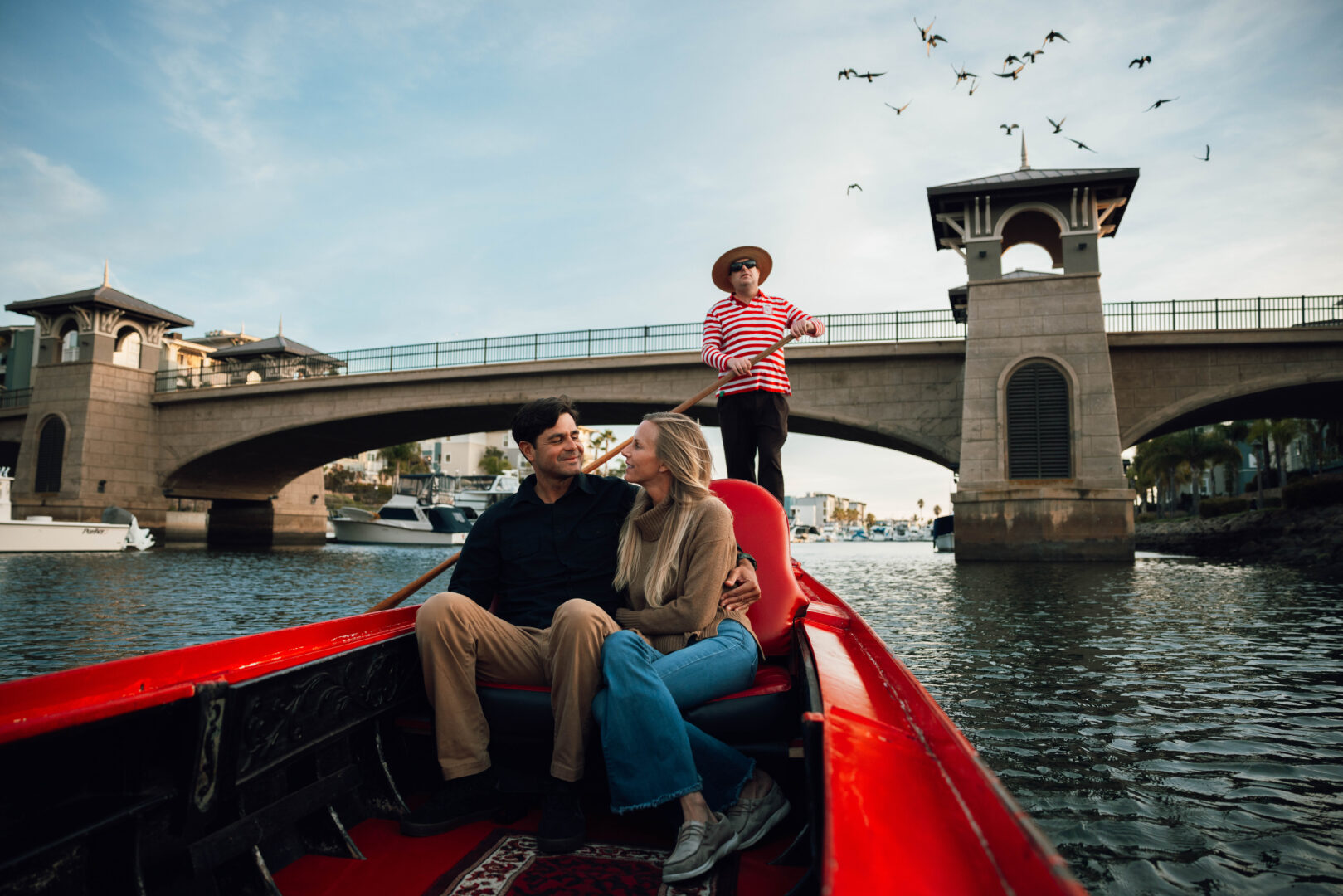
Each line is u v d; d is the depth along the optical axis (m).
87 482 27.73
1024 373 18.39
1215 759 3.39
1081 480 17.80
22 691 1.19
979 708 4.29
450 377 24.77
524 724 2.01
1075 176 18.27
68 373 28.38
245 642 1.61
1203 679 5.04
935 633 6.99
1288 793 2.98
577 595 2.28
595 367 23.20
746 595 2.18
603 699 1.85
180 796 1.39
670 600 2.18
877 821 0.96
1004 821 0.84
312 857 1.79
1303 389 18.59
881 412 20.66
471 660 2.01
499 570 2.38
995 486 18.22
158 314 29.86
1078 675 5.13
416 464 82.31
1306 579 13.21
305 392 27.19
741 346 4.37
